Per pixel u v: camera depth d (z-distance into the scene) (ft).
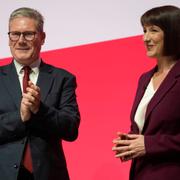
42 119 6.90
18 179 6.94
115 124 9.89
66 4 10.69
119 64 10.07
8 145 7.11
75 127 7.27
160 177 6.36
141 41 9.95
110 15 10.27
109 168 9.84
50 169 7.06
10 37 7.49
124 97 9.92
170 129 6.43
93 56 10.33
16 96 7.25
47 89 7.40
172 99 6.39
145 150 6.38
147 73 7.39
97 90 10.16
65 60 10.56
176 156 6.43
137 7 10.05
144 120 6.72
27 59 7.45
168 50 6.72
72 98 7.57
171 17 6.64
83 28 10.49
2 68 7.72
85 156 10.04
